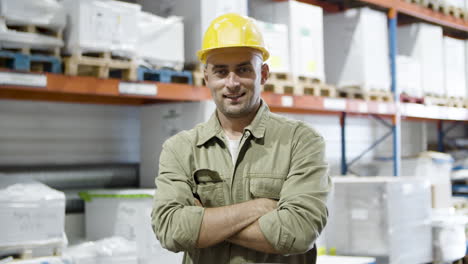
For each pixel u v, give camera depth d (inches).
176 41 171.2
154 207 91.4
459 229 231.6
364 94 243.4
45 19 139.4
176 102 185.8
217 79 89.4
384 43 251.3
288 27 211.8
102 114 206.8
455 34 364.8
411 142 371.6
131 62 156.5
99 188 193.9
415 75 277.0
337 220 199.9
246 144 90.5
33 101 188.1
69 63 143.7
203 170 90.9
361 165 308.7
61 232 136.8
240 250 88.0
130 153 215.3
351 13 243.8
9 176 149.8
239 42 86.6
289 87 217.9
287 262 90.1
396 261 193.9
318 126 299.9
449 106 298.8
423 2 278.8
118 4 152.5
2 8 132.2
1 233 127.9
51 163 192.1
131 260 149.4
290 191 87.0
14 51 139.4
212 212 85.7
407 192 203.8
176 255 159.0
